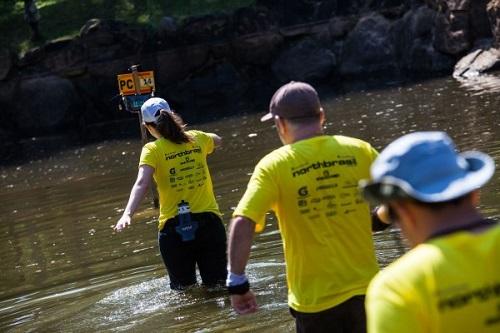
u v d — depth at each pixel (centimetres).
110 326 759
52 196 1587
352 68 2758
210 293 808
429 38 2633
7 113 2650
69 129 2655
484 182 272
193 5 2889
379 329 264
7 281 997
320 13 2850
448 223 275
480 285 268
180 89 2730
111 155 2075
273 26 2817
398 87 2408
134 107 1209
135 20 2836
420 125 1664
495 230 274
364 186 280
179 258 817
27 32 2812
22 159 2277
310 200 471
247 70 2792
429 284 266
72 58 2700
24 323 812
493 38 2441
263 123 2134
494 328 268
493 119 1563
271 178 469
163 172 801
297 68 2770
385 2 2814
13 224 1364
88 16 2880
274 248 941
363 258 478
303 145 479
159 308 787
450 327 267
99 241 1119
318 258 473
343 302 469
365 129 1752
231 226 464
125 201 1388
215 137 834
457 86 2188
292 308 485
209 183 823
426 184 272
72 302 856
